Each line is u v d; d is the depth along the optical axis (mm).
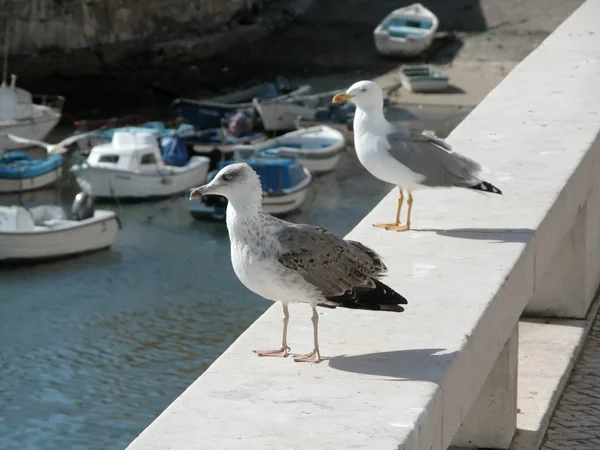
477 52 43000
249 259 5113
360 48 44438
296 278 5043
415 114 39281
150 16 42594
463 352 5180
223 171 5090
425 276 6078
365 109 7555
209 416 4551
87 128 37594
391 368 4996
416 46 42875
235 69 43875
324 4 46969
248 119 38062
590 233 8391
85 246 27859
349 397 4715
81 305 24672
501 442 6457
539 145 8281
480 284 5922
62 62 40875
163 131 36500
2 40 39281
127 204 32375
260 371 5043
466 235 6770
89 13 40906
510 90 9875
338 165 35625
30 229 27719
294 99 39625
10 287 25859
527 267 6531
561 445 6602
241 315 24031
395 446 4258
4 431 18375
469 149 8266
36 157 36625
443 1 45750
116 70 42281
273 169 31172
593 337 8172
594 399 7203
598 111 9125
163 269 27219
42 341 22562
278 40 45094
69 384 20391
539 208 7062
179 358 21656
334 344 5332
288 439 4324
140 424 18750
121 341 22469
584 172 8047
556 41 11680
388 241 6770
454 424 5098
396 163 7453
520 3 45250
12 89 37219
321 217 30906
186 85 42906
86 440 18172
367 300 5227
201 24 44281
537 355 7770
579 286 8281
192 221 30969
